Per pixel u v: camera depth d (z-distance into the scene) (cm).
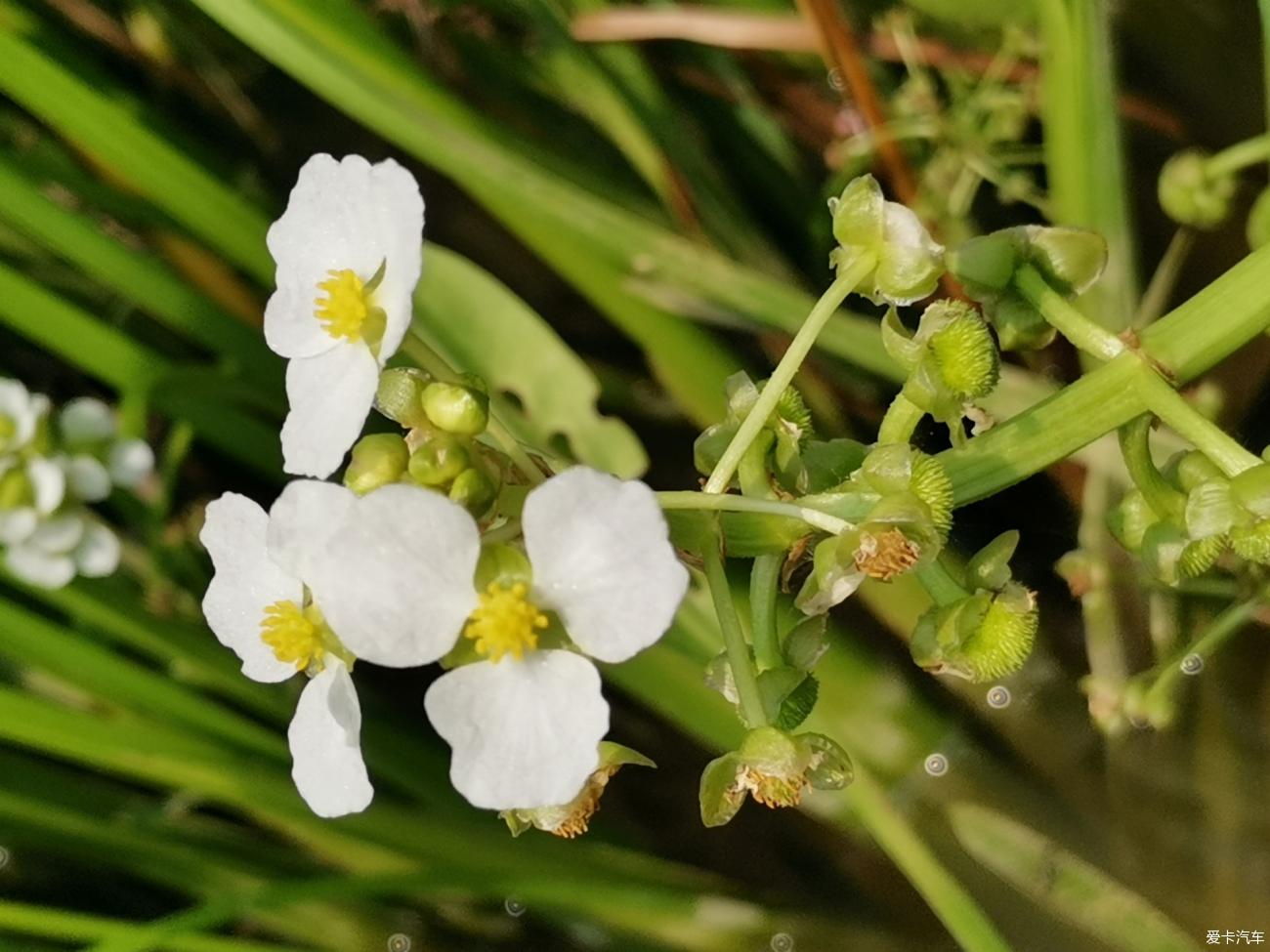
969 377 12
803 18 20
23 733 19
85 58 21
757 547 12
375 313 12
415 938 22
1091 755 20
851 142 21
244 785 20
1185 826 20
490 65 22
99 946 18
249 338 21
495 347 19
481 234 23
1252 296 12
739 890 22
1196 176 19
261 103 23
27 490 18
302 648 12
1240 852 19
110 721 20
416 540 11
